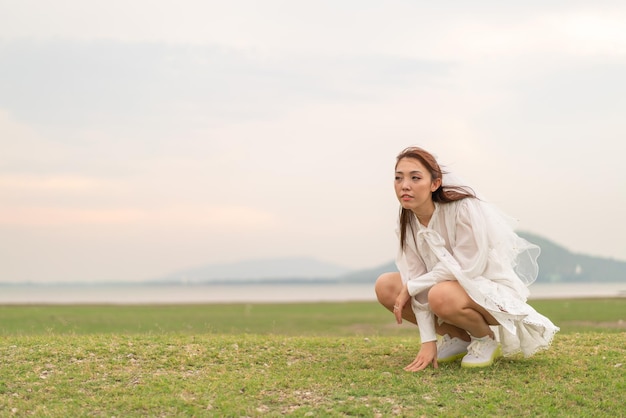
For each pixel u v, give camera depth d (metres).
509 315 7.13
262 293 168.25
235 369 7.99
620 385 7.04
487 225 7.29
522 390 6.87
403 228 7.72
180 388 7.05
